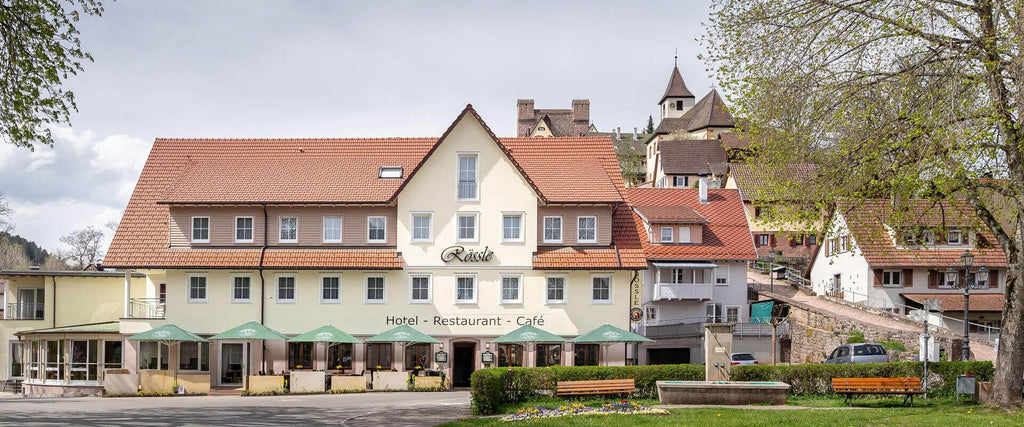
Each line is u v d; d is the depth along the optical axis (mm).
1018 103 26750
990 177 29406
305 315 50125
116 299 57719
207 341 48500
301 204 50469
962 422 26094
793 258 87250
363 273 50344
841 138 29734
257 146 57781
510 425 27281
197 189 51625
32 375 52000
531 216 50531
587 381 34375
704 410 29625
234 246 50844
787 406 31828
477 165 50875
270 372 49688
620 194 52438
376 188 51969
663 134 141875
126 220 52781
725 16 31109
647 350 61219
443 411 33406
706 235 68188
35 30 25266
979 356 51094
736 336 61250
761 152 31547
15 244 122938
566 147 57125
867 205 32625
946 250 67625
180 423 28906
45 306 55500
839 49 29688
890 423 25922
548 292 50281
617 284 50344
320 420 30266
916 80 28328
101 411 33906
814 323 58812
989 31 27641
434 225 50562
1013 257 30141
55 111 26297
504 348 50312
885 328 52812
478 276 50312
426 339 46969
